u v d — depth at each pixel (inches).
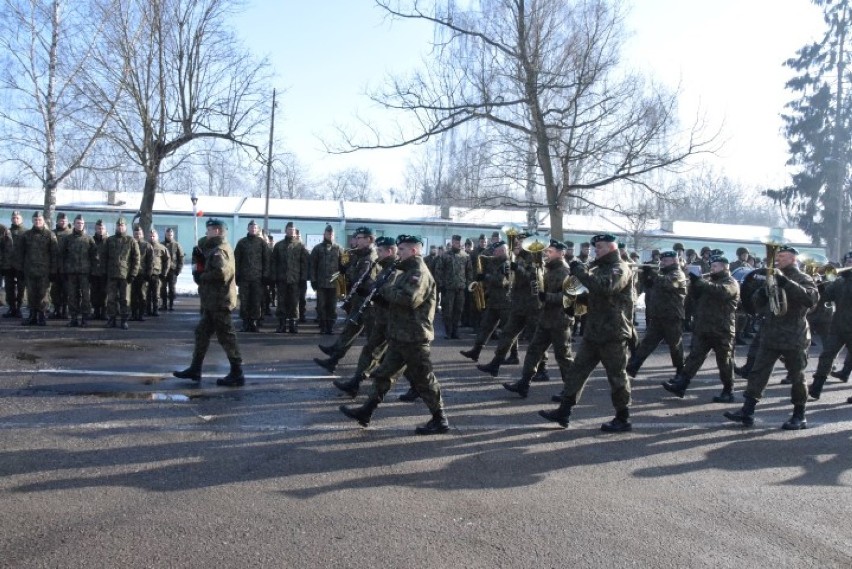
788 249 300.4
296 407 289.9
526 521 181.5
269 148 888.3
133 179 970.7
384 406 301.7
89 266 498.3
